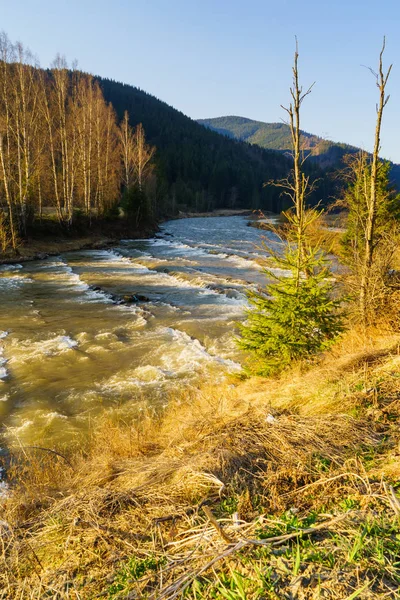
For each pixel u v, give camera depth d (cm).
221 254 3072
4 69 2972
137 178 5675
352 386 523
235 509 315
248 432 450
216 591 228
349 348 788
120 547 304
